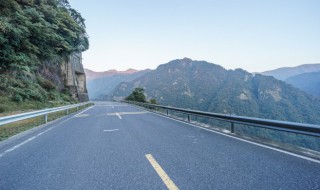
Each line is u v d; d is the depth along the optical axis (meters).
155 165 4.06
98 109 23.28
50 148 5.65
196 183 3.19
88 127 9.35
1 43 17.34
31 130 8.77
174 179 3.37
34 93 21.23
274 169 3.69
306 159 4.21
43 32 21.50
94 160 4.48
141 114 15.91
